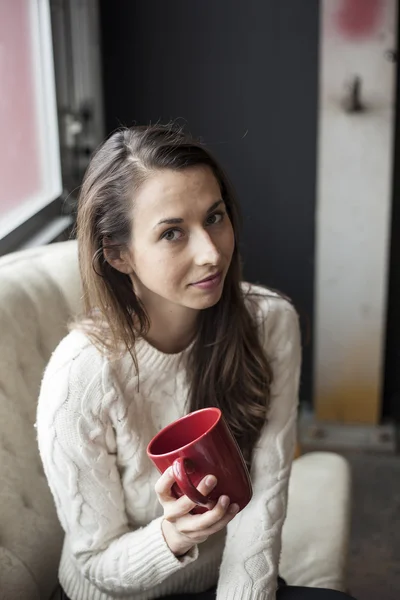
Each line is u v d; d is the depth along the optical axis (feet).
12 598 4.01
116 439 3.87
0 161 6.21
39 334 4.66
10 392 4.31
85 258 3.70
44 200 7.35
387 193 8.07
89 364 3.69
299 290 8.96
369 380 8.84
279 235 8.79
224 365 3.96
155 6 8.16
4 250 5.99
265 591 3.77
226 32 8.14
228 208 3.75
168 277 3.43
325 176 8.10
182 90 8.42
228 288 3.90
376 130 7.87
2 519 4.09
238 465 3.14
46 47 7.30
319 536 4.88
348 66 7.70
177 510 3.08
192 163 3.39
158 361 3.86
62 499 3.79
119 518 3.84
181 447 3.09
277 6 7.98
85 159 8.26
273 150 8.47
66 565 4.11
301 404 9.32
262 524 3.95
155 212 3.36
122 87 8.48
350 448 8.86
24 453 4.33
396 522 7.69
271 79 8.23
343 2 7.52
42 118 7.40
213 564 4.19
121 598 4.00
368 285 8.45
